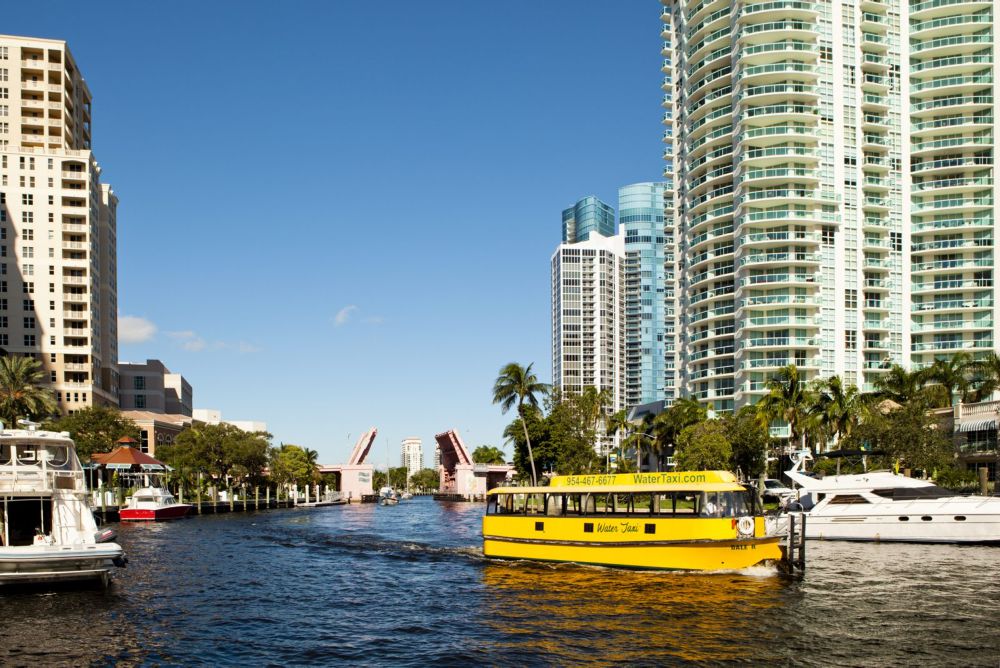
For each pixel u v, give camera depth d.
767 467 88.19
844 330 102.62
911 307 106.69
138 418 139.75
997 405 70.62
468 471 167.88
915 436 67.75
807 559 41.41
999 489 66.19
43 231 127.00
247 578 38.44
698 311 113.44
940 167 106.56
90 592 34.06
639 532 37.38
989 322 103.94
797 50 102.94
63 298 126.69
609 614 28.36
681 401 95.75
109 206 146.38
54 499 35.22
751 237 103.00
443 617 28.78
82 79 146.62
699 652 23.34
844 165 104.38
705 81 113.62
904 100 107.88
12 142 129.88
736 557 35.34
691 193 116.75
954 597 30.62
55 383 124.50
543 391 97.38
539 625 27.03
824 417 75.88
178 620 28.75
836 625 26.27
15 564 31.78
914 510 48.47
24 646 25.09
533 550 41.22
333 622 28.30
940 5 106.38
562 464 96.25
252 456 114.94
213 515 95.56
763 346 100.88
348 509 122.06
